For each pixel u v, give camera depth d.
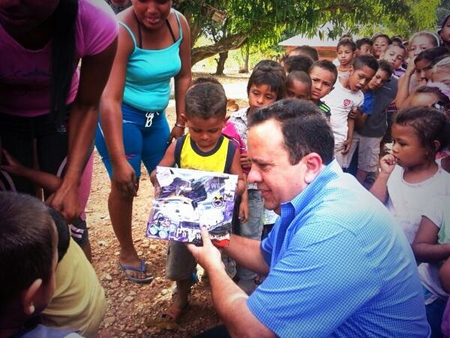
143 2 2.49
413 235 2.30
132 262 3.01
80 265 1.63
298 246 1.40
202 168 2.33
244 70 18.42
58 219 1.48
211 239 1.76
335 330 1.46
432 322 2.18
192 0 6.81
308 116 1.51
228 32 8.20
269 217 2.81
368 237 1.38
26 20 1.38
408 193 2.29
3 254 1.06
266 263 1.96
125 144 2.85
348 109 2.92
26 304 1.14
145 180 4.74
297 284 1.38
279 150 1.50
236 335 1.50
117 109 2.53
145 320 2.65
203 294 2.88
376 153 2.93
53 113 1.76
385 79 2.76
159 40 2.73
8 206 1.13
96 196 4.30
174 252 2.41
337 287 1.35
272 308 1.41
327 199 1.46
